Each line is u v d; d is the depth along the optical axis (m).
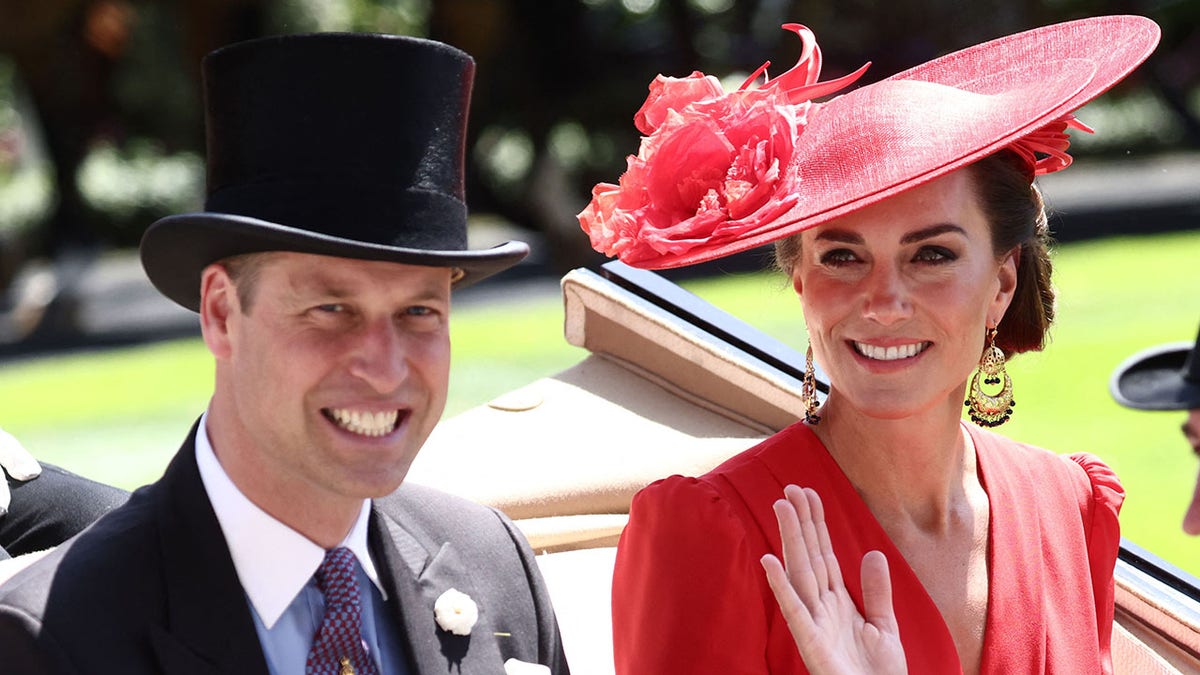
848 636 8.63
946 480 9.89
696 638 9.08
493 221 74.19
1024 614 9.82
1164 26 69.81
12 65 67.69
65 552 7.65
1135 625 12.23
